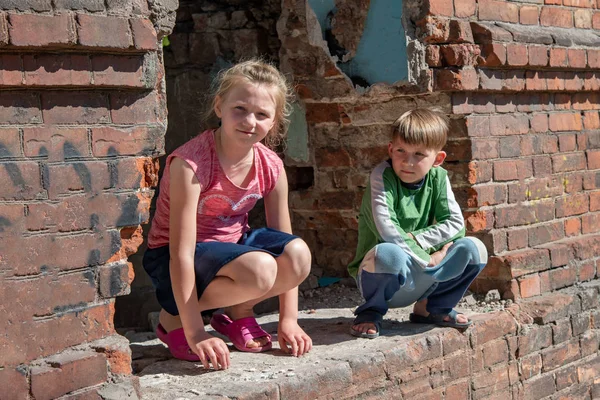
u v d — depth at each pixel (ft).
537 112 14.12
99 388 8.27
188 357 10.00
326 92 13.62
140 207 8.71
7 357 7.66
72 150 8.14
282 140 14.70
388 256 10.73
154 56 8.69
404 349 10.61
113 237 8.49
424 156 11.05
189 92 16.44
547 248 13.75
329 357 10.03
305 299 13.83
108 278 8.50
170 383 9.09
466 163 12.81
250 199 10.41
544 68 13.91
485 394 11.87
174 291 9.61
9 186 7.70
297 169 15.06
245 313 10.60
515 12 13.70
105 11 8.18
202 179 9.73
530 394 12.67
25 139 7.81
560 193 14.48
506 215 13.33
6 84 7.60
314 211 14.76
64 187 8.09
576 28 14.82
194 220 9.67
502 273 13.07
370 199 11.30
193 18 16.34
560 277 13.92
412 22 12.56
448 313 11.53
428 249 11.24
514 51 13.08
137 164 8.68
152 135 8.79
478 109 13.01
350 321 12.10
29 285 7.84
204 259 9.80
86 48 8.03
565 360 13.34
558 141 14.48
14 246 7.73
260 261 9.51
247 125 9.66
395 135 11.14
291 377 9.20
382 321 12.00
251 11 15.90
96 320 8.41
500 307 12.78
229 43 16.10
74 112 8.16
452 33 12.64
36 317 7.89
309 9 13.48
